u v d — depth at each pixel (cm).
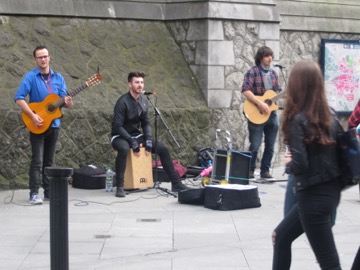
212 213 1463
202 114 1973
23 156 1702
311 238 817
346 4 2483
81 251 1164
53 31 1909
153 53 2033
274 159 2139
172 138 1891
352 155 805
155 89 1955
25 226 1333
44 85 1520
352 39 2484
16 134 1689
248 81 1814
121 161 1634
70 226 1338
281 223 871
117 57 1969
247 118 1812
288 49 2336
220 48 2016
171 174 1673
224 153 1692
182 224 1363
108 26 2009
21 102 1494
